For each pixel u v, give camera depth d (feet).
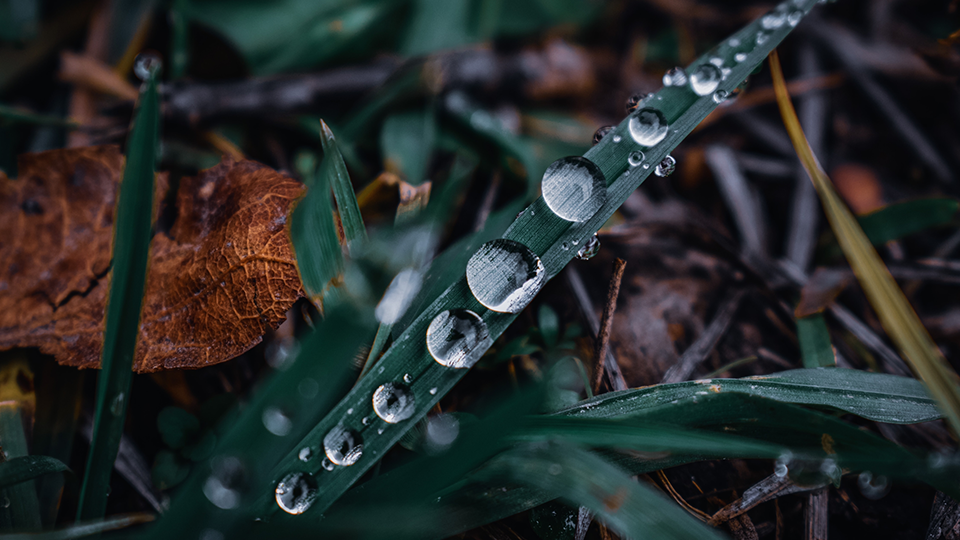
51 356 0.27
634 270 0.30
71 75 0.33
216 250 0.26
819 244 0.32
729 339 0.29
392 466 0.25
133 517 0.23
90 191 0.28
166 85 0.32
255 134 0.33
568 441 0.23
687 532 0.21
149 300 0.26
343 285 0.23
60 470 0.24
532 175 0.31
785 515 0.26
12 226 0.28
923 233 0.33
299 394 0.21
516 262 0.24
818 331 0.28
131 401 0.27
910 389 0.25
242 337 0.26
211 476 0.22
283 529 0.22
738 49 0.26
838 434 0.23
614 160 0.25
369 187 0.30
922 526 0.26
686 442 0.22
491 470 0.23
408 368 0.23
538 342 0.28
